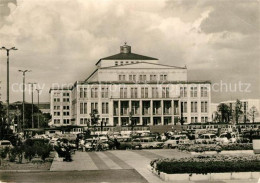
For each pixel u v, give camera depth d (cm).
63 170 3450
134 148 6209
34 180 2906
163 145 6259
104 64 18012
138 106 16988
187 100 17062
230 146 4941
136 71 17362
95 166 3734
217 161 2927
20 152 4153
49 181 2852
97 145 6069
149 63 17425
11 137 6794
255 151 4703
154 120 16862
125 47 18488
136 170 3381
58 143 4794
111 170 3406
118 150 6069
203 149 4850
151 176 3017
